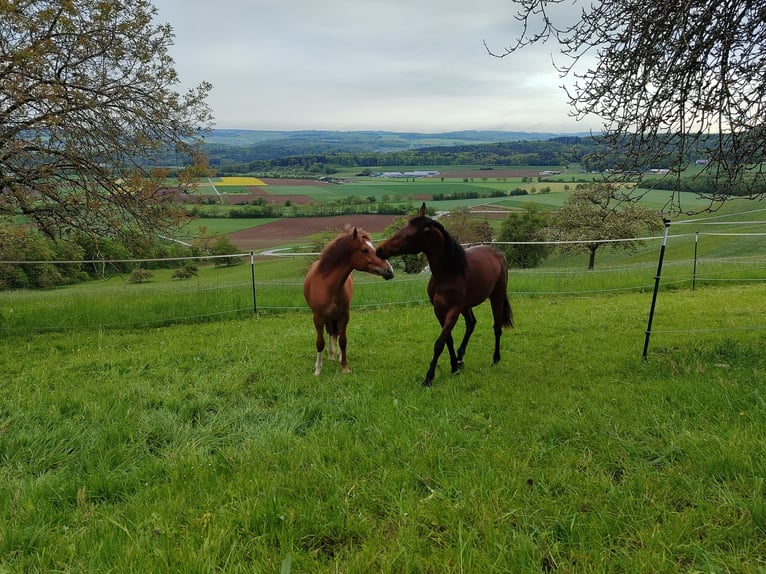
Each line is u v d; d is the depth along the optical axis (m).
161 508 2.91
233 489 3.15
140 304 10.52
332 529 2.74
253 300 10.88
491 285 6.18
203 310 10.54
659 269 5.79
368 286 12.94
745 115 4.08
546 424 3.97
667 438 3.58
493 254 6.51
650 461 3.35
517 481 3.09
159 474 3.50
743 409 4.04
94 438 3.99
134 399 5.07
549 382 5.42
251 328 9.27
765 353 5.75
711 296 11.35
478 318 9.66
